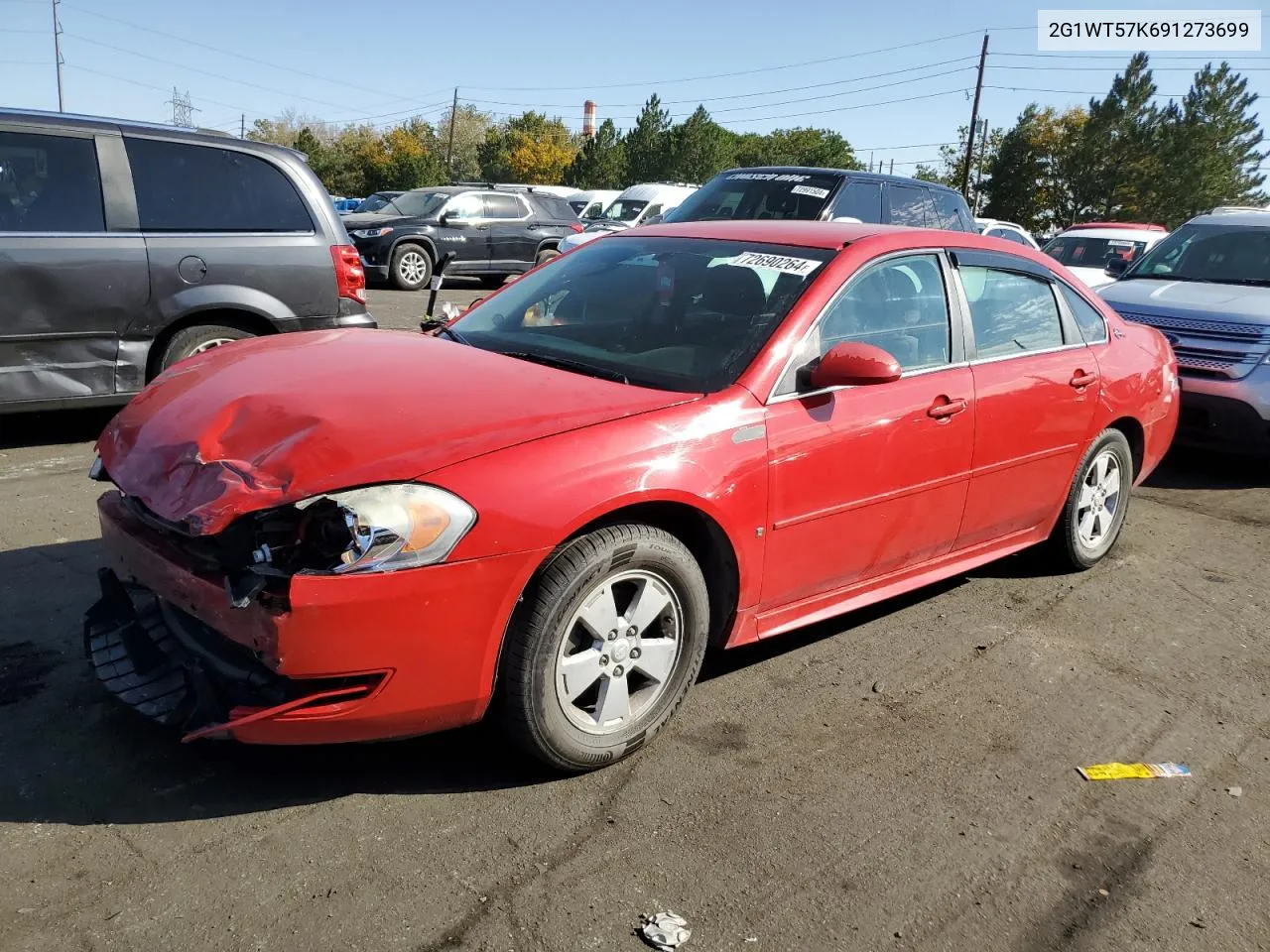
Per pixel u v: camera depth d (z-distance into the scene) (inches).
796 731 130.3
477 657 103.3
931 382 148.4
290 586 94.7
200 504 99.3
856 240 148.4
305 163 255.3
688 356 133.2
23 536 176.1
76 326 223.0
